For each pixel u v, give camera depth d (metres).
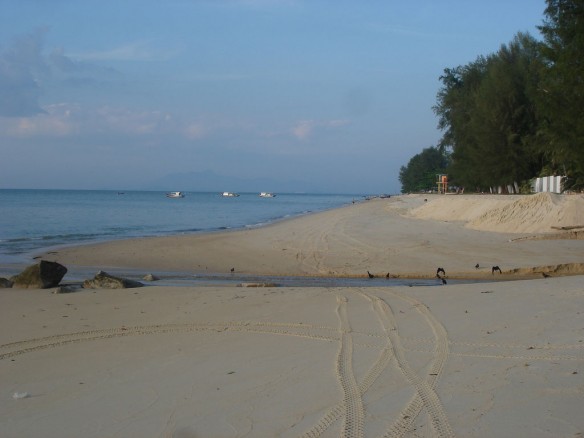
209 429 5.00
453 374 6.22
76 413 5.54
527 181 51.53
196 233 36.81
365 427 4.90
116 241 30.00
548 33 26.36
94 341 8.52
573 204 26.83
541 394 5.46
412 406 5.33
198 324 9.41
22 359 7.65
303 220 47.22
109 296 12.75
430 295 11.39
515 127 51.19
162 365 7.06
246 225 46.66
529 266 18.05
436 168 139.88
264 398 5.71
